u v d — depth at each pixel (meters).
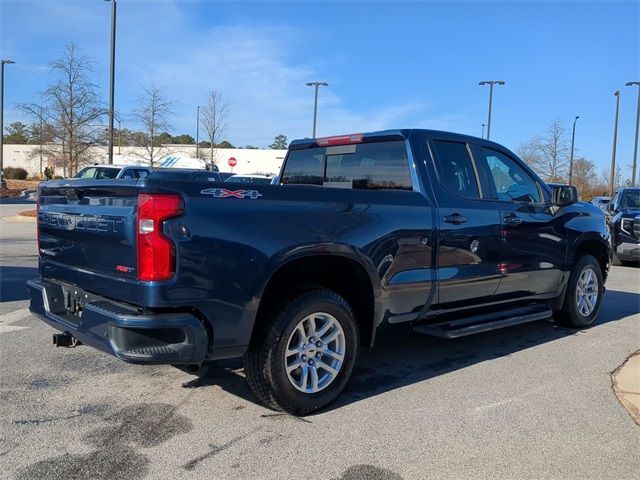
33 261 11.21
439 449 3.63
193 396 4.45
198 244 3.53
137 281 3.49
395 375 5.04
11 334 6.05
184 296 3.50
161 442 3.66
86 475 3.24
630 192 14.10
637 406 4.36
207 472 3.30
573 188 6.04
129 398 4.39
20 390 4.52
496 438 3.80
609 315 7.67
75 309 4.23
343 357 4.28
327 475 3.30
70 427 3.86
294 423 3.98
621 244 13.00
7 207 27.78
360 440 3.74
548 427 3.98
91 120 22.75
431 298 4.89
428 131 5.16
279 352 3.94
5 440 3.65
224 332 3.69
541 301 6.34
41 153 23.92
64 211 4.25
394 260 4.54
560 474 3.35
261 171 53.94
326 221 4.13
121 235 3.61
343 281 4.59
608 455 3.59
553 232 6.14
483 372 5.15
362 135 5.37
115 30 22.02
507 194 5.75
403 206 4.64
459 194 5.20
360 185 5.41
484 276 5.29
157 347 3.50
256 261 3.75
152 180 3.47
